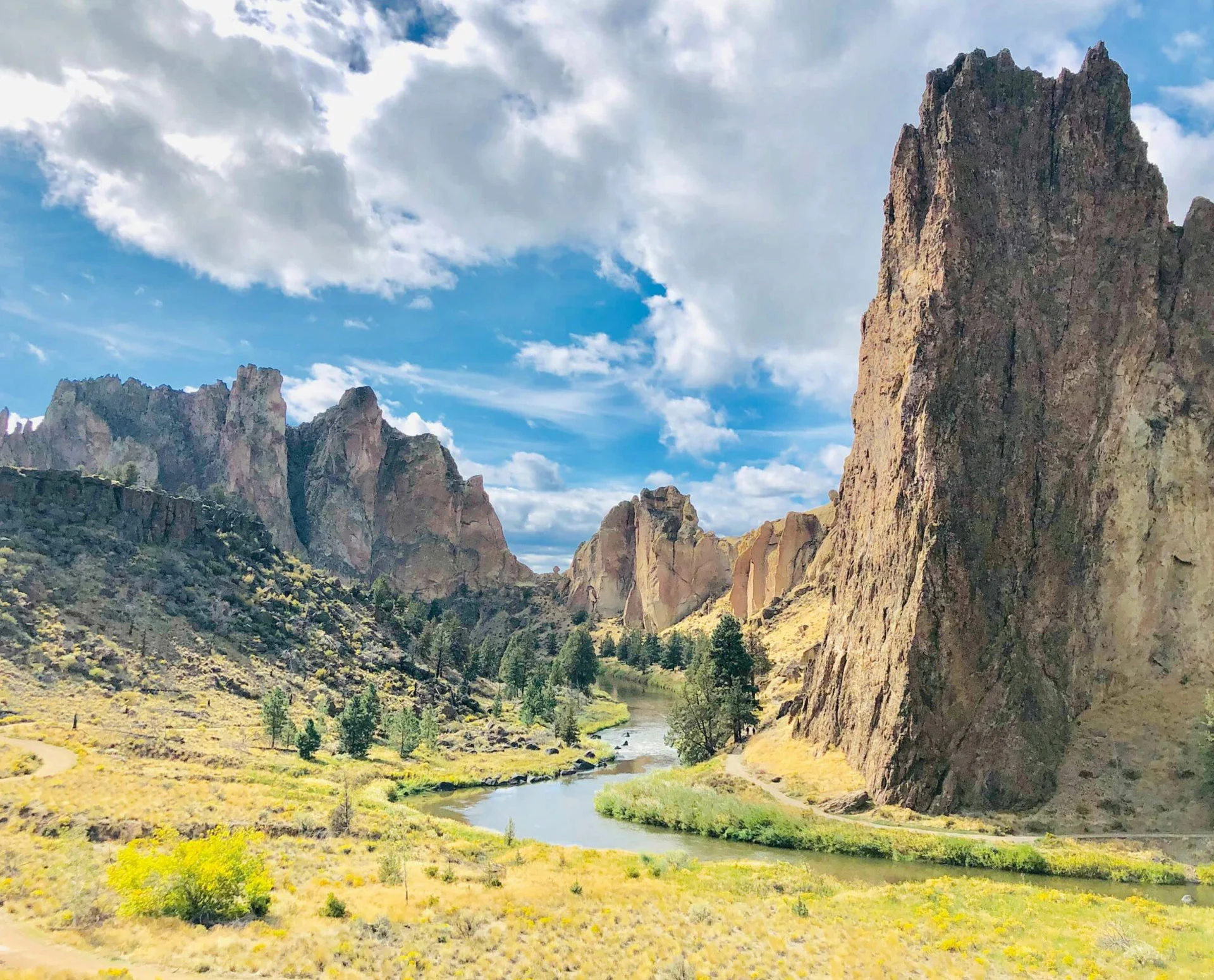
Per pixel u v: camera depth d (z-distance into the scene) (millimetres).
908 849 59000
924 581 69875
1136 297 77625
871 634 78375
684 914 39781
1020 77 84000
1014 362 75875
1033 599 71688
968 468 72500
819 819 66500
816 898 44469
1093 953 34031
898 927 38562
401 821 61875
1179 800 61250
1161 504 74375
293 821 52969
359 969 28031
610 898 42094
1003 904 42812
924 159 86312
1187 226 79875
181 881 31375
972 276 76875
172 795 54812
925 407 74312
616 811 75688
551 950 32656
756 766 85438
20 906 29469
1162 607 72688
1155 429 75625
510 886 43375
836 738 81188
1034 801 64312
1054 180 80812
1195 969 31297
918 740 67438
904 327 82938
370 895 38125
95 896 30734
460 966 29781
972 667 68312
